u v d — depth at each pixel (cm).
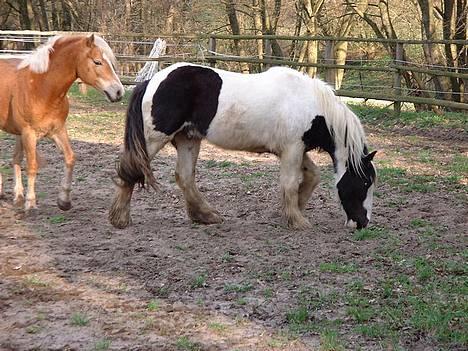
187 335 688
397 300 740
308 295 751
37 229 907
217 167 1196
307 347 672
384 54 2455
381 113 1647
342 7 2142
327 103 890
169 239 880
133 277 787
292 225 908
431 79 1786
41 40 2297
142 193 1046
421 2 1786
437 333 686
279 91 883
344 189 903
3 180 1101
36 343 675
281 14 2411
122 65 2445
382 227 921
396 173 1150
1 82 952
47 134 953
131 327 698
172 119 874
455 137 1430
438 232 909
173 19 2684
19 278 783
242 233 899
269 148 896
